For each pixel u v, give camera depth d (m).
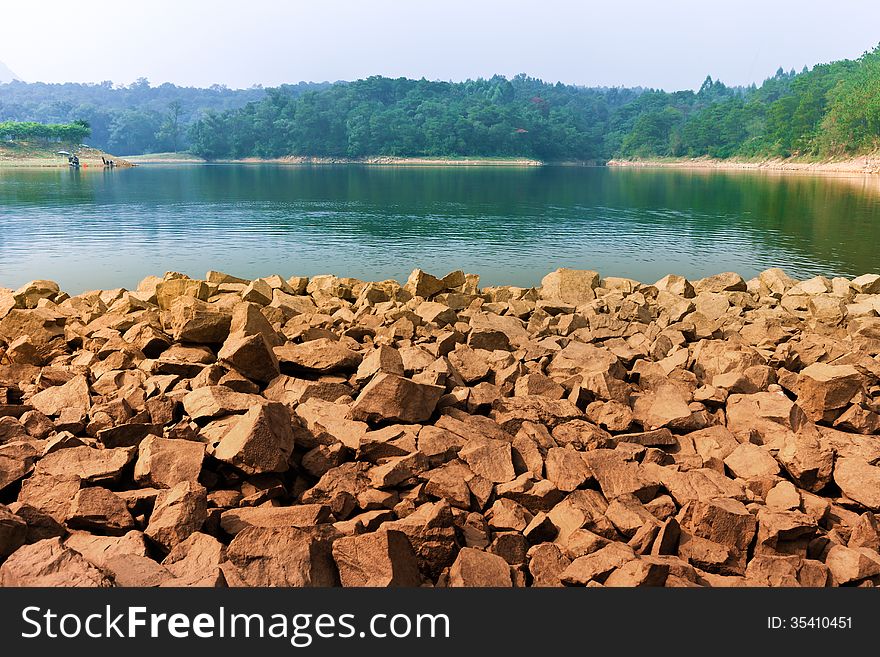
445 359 8.91
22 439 6.54
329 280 16.23
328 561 4.90
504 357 9.44
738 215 42.78
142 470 5.80
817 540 5.60
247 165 195.75
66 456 5.98
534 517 5.79
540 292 16.39
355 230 33.84
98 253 25.62
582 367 9.40
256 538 4.77
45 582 4.27
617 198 59.47
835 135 150.25
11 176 100.50
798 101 181.00
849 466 6.53
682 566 4.99
